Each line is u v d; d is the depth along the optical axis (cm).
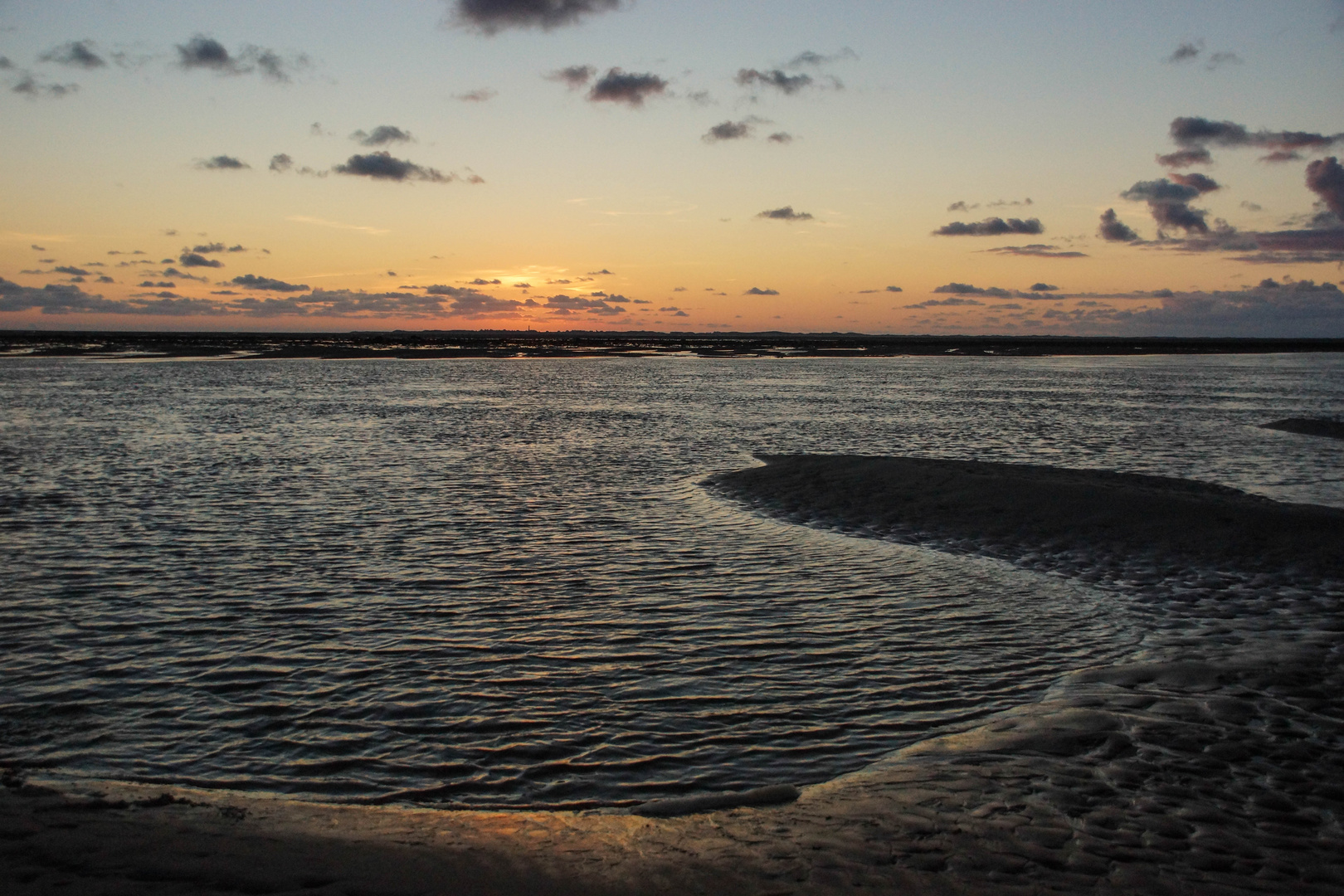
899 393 6347
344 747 862
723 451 3127
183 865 588
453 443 3303
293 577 1457
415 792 778
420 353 13388
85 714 929
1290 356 18062
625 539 1745
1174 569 1529
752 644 1162
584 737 891
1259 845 670
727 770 822
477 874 601
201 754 845
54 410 4456
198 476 2480
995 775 796
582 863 627
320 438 3416
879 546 1700
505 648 1138
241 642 1148
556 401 5444
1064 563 1574
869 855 646
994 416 4588
